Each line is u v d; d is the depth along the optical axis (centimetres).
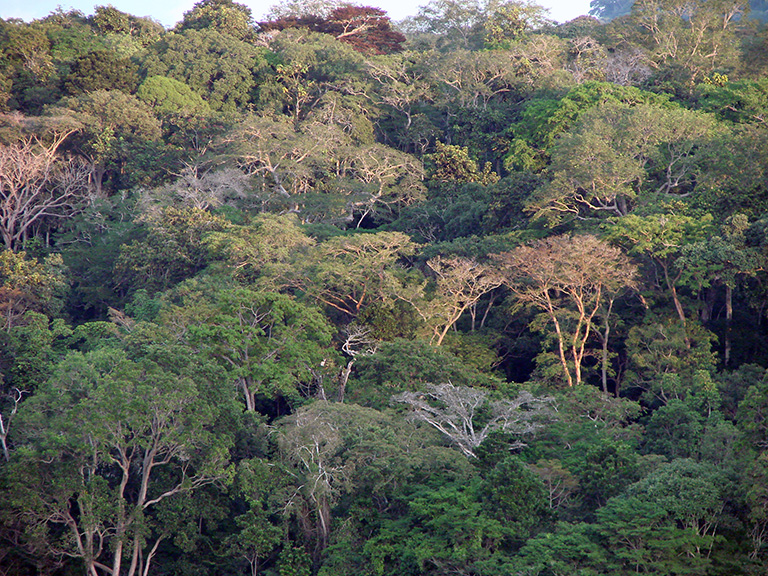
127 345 5594
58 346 6475
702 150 7162
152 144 10344
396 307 6519
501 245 7112
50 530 4450
